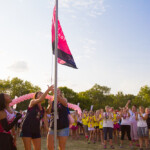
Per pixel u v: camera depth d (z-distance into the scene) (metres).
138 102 64.06
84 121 13.27
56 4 4.83
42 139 13.52
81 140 13.19
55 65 4.63
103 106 80.25
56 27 4.76
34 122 4.70
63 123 4.86
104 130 10.26
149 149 9.63
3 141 3.84
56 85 4.55
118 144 11.32
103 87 94.88
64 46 5.08
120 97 76.88
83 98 64.12
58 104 4.93
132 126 11.44
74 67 4.98
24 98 5.05
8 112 4.20
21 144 11.14
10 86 59.94
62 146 4.86
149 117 10.30
